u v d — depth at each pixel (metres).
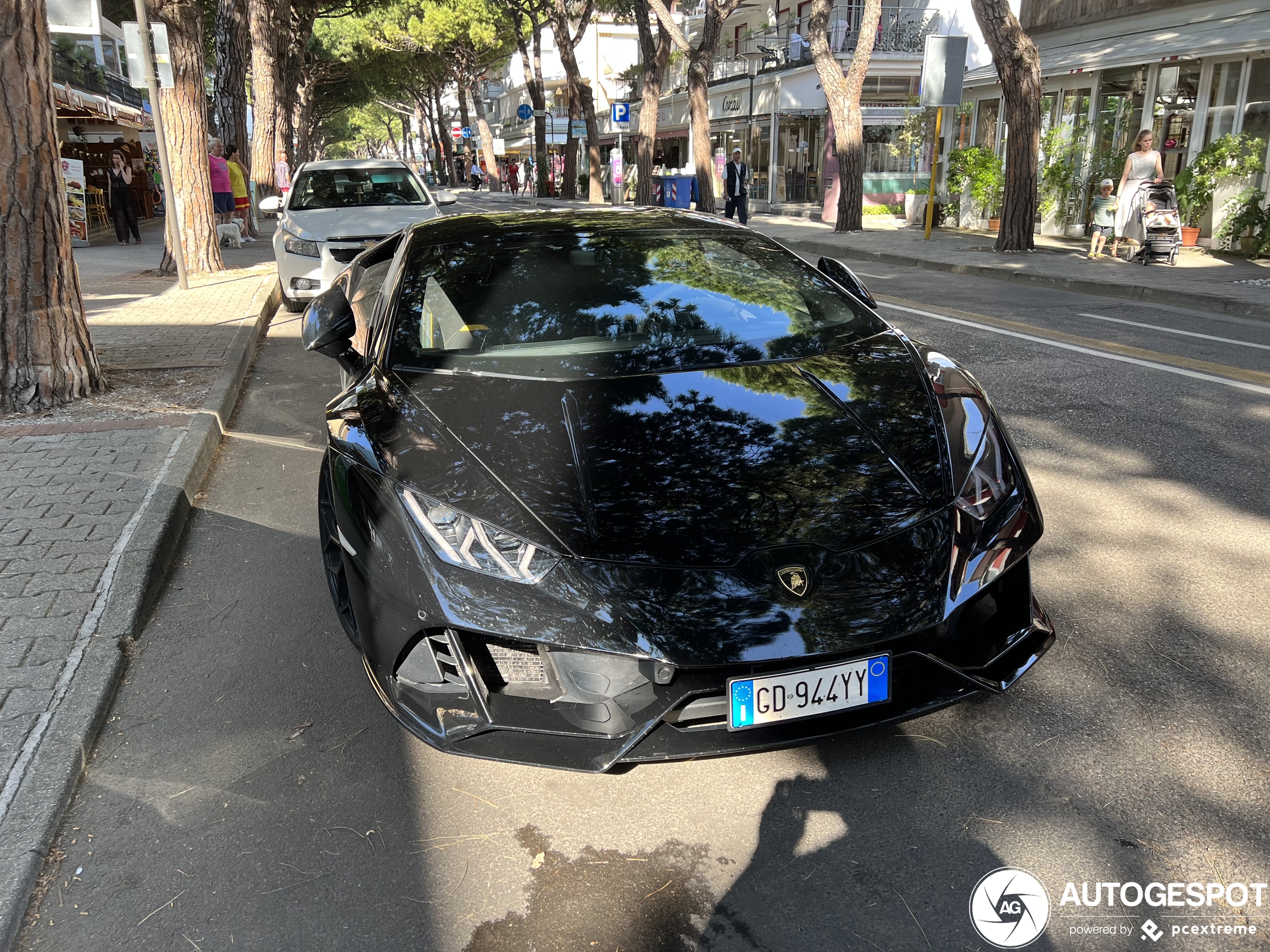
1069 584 3.18
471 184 57.38
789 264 3.57
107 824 2.19
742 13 35.69
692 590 2.02
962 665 2.21
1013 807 2.14
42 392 5.34
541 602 2.02
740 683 1.98
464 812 2.20
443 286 3.28
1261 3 12.73
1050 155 16.03
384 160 10.22
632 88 44.75
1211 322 7.89
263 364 7.14
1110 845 2.01
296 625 3.11
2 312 5.21
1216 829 2.04
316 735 2.51
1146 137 11.84
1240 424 4.84
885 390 2.71
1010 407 5.29
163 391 5.78
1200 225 13.11
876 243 15.68
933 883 1.93
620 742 2.02
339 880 1.99
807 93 26.38
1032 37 17.52
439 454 2.39
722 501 2.20
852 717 2.12
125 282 11.29
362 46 44.59
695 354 2.90
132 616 3.06
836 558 2.09
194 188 11.79
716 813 2.17
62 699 2.61
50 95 5.29
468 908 1.91
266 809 2.23
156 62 10.02
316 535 3.86
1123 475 4.20
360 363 3.25
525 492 2.23
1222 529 3.59
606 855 2.04
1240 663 2.66
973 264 12.10
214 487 4.45
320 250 8.48
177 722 2.59
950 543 2.17
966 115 19.61
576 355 2.90
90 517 3.80
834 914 1.86
